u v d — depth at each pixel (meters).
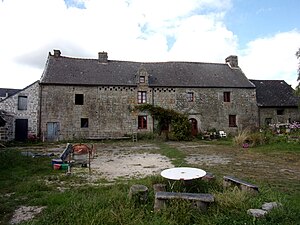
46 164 8.73
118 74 22.06
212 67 25.34
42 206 4.61
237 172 7.34
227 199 4.29
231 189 5.02
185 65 24.89
